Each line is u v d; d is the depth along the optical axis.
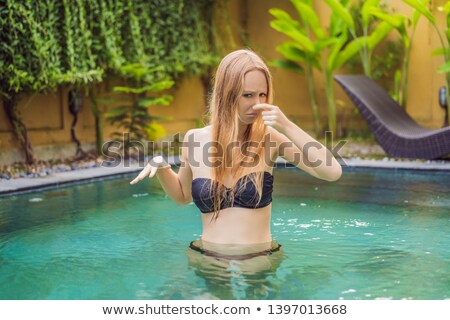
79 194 4.20
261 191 2.18
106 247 2.53
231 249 2.19
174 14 7.03
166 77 7.02
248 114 2.04
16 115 5.63
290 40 8.31
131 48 6.54
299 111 8.50
